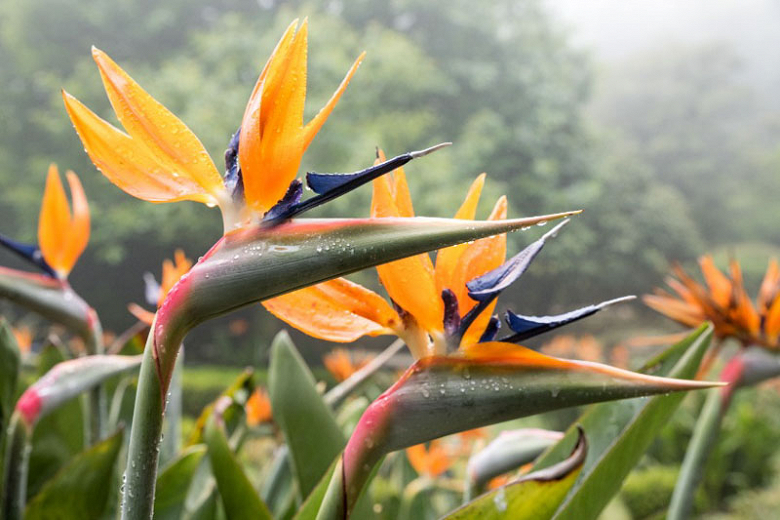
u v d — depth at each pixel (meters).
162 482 0.78
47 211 0.81
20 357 0.78
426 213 8.66
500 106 12.04
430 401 0.50
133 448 0.49
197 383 6.66
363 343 10.26
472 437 1.68
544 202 11.45
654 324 13.69
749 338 1.00
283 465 0.97
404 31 12.74
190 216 9.27
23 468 0.72
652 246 13.94
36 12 10.57
